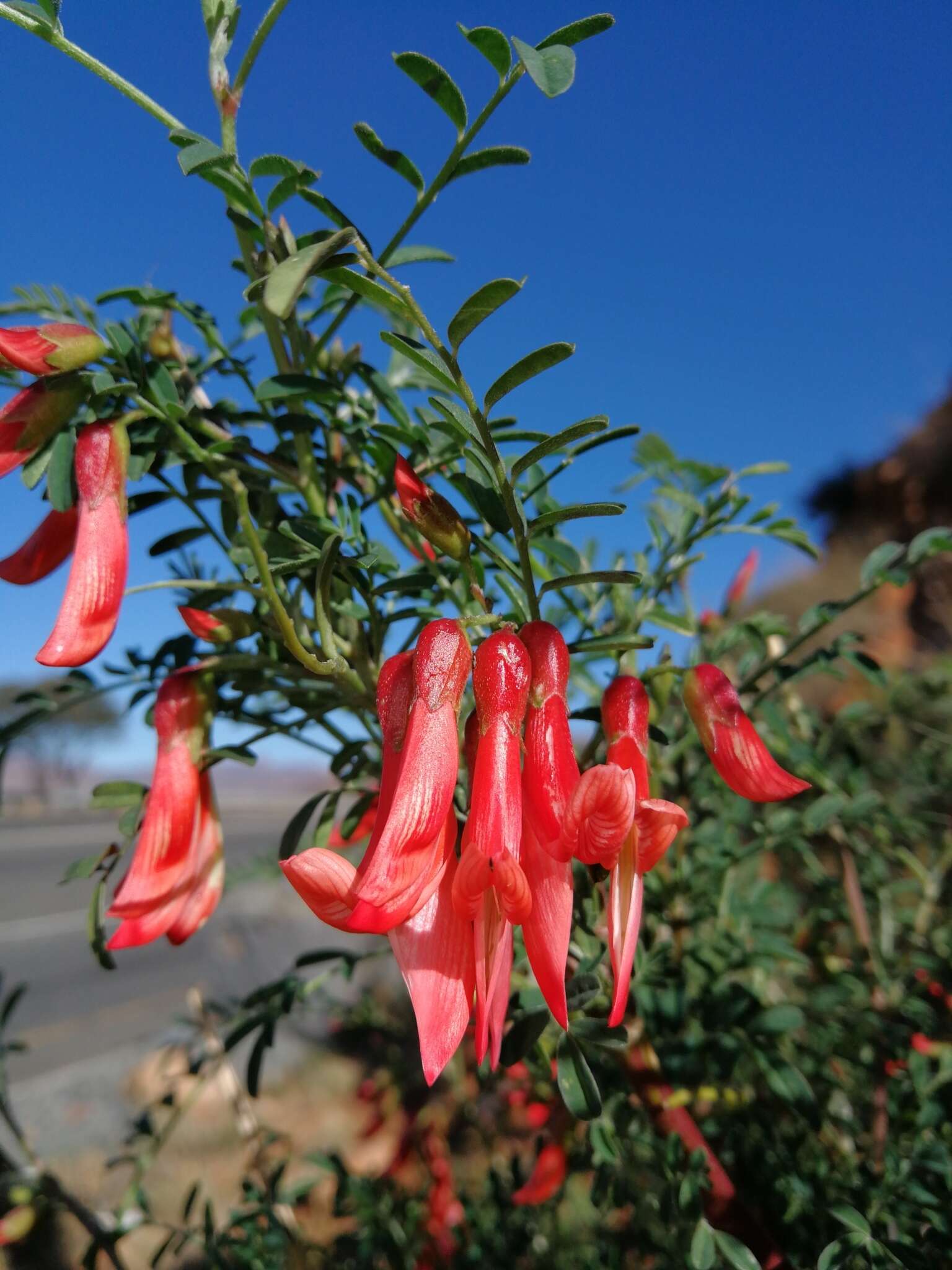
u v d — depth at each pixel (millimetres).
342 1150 322
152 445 96
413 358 72
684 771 133
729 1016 107
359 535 94
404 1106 225
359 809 104
